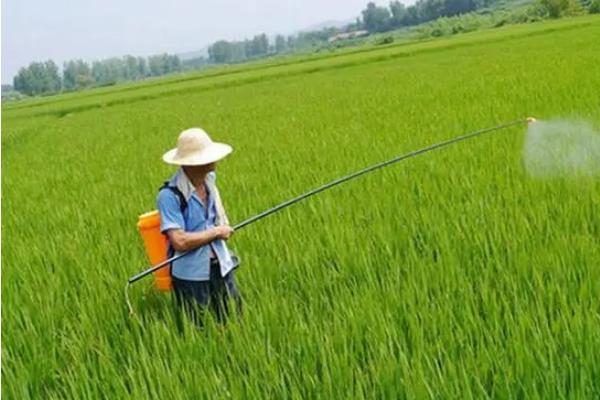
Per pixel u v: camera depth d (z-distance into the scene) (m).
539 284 3.57
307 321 3.82
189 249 3.88
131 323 4.06
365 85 22.77
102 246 5.80
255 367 3.23
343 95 19.78
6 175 12.29
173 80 61.91
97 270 5.18
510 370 2.79
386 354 3.03
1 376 3.58
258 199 6.78
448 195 5.92
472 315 3.39
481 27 90.31
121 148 14.07
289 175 7.86
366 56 47.34
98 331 4.07
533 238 4.37
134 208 7.34
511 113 9.92
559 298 3.42
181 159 3.71
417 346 3.15
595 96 10.40
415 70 27.06
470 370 2.85
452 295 3.68
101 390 3.38
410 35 111.50
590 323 3.02
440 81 18.72
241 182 7.82
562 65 17.00
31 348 3.98
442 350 3.07
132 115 25.52
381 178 6.86
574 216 4.77
